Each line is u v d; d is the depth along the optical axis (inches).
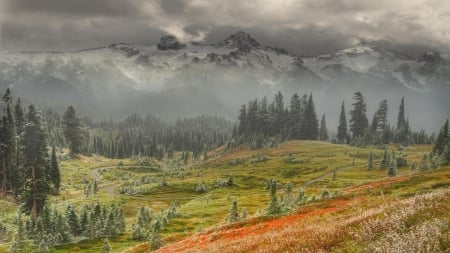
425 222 546.0
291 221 1454.2
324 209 1652.3
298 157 7637.8
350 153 7731.3
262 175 6569.9
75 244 3400.6
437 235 503.5
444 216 565.3
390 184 2471.7
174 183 6323.8
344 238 610.5
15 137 5098.4
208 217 4111.7
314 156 7642.7
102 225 3710.6
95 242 3462.1
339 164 6737.2
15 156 5103.3
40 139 4315.9
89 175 7691.9
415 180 2506.2
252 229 1471.5
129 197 5762.8
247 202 4532.5
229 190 5821.9
